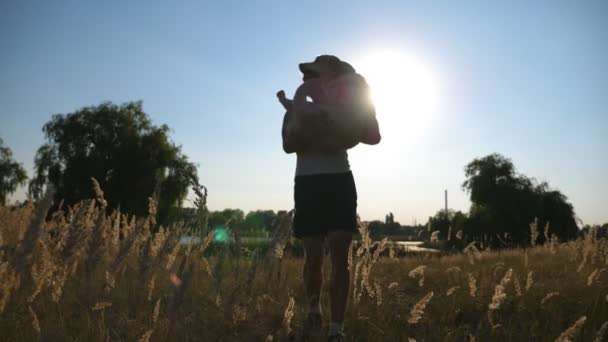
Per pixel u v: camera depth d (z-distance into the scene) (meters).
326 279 4.39
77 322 2.52
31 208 2.53
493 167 63.53
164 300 3.01
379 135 3.10
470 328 3.12
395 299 3.71
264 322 2.78
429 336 2.76
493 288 4.13
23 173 48.16
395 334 2.86
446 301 3.73
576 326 1.78
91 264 2.29
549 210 58.25
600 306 3.43
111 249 2.81
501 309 3.59
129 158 41.47
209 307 2.68
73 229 2.26
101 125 43.62
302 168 3.11
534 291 3.99
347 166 3.10
